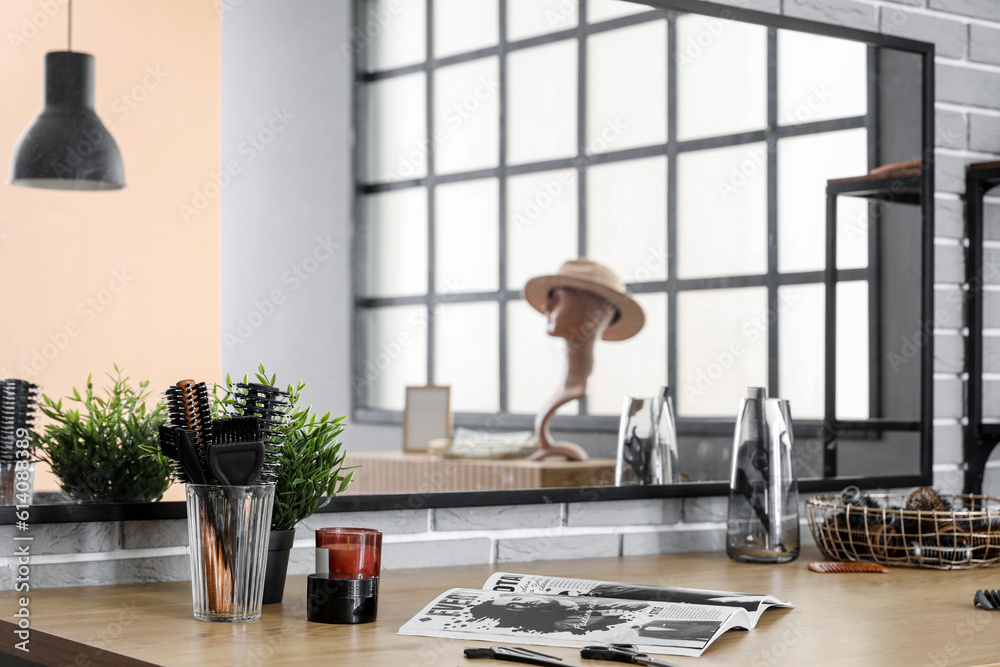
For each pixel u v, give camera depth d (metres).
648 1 1.80
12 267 1.32
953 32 2.08
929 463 2.00
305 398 2.03
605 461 2.02
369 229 2.47
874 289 2.00
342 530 1.10
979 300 2.05
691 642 0.97
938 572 1.52
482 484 1.94
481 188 3.17
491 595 1.17
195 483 1.09
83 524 1.31
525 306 3.13
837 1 1.98
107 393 1.36
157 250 1.45
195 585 1.09
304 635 1.02
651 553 1.73
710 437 1.82
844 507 1.62
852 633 1.07
